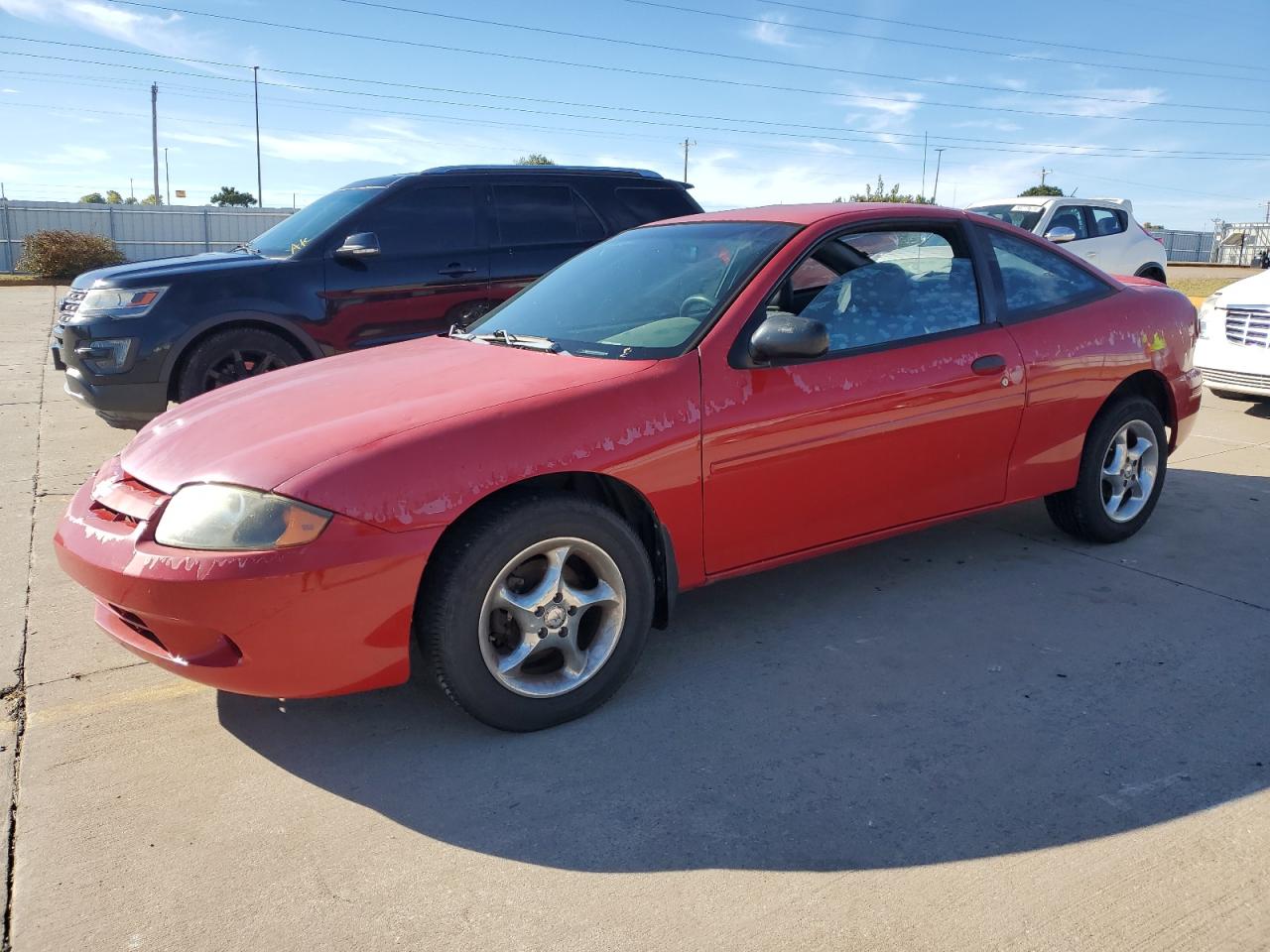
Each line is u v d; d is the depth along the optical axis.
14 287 23.19
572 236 7.56
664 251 3.91
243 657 2.58
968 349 3.76
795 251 3.48
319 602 2.56
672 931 2.12
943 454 3.74
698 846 2.42
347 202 7.02
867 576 4.20
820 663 3.40
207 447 2.84
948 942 2.07
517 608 2.86
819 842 2.42
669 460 3.06
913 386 3.58
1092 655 3.42
